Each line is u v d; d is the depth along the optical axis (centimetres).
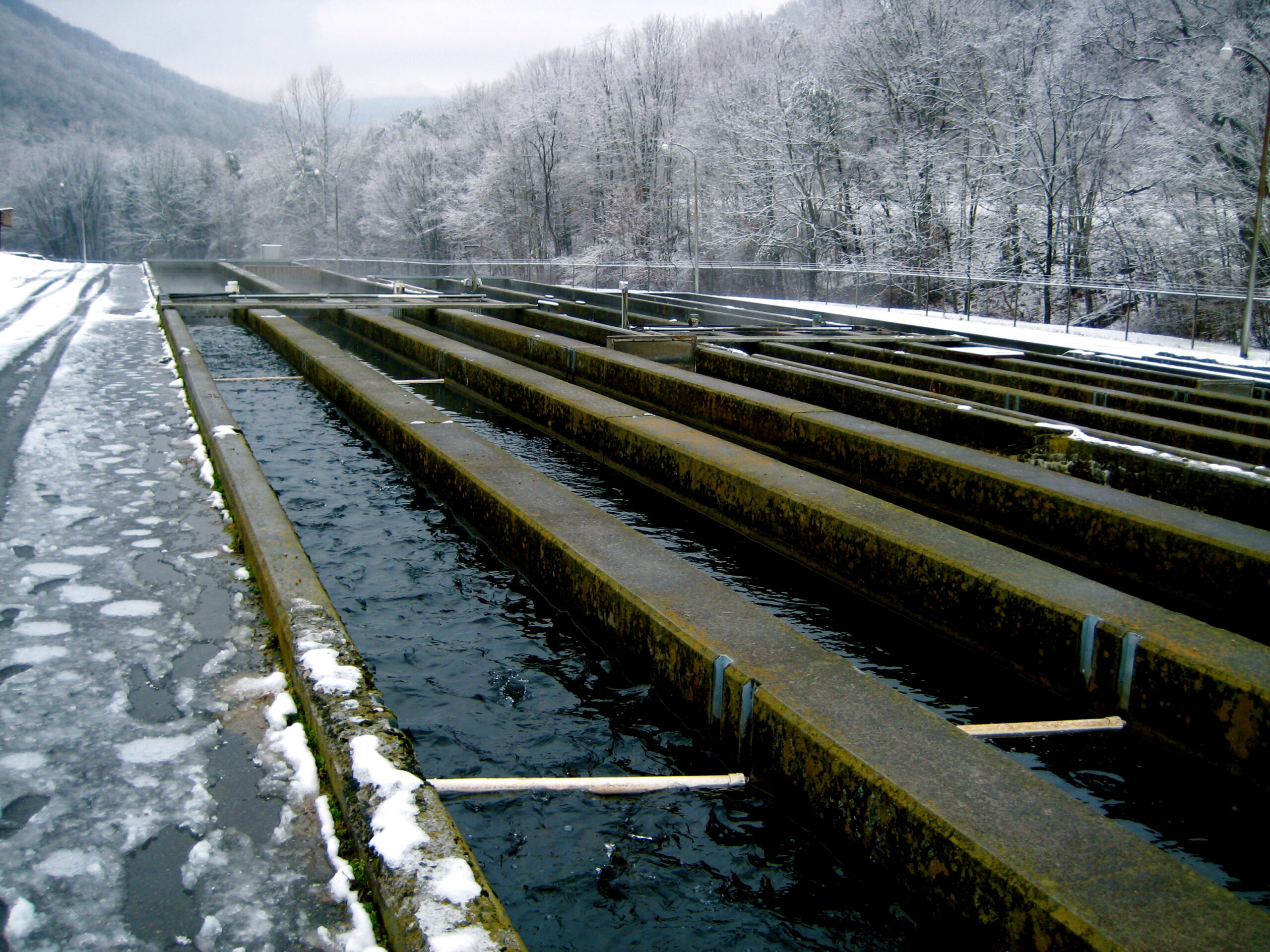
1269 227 3092
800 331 2727
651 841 520
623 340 2119
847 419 1366
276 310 2856
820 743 500
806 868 498
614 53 6850
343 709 477
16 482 908
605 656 726
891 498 1228
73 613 614
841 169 5022
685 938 459
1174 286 3362
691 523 1123
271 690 525
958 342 2609
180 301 3047
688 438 1237
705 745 603
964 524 1120
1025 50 4488
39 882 367
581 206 6894
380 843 376
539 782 559
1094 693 667
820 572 941
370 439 1431
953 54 4534
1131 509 942
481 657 746
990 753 486
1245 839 570
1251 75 3219
